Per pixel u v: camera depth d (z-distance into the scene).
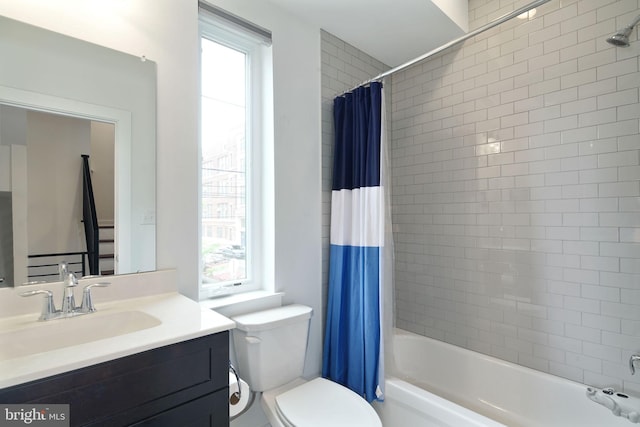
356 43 2.24
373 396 1.75
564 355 1.74
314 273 2.03
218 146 1.79
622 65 1.57
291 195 1.92
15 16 1.11
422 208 2.37
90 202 1.26
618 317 1.58
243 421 1.64
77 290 1.21
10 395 0.70
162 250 1.41
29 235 1.13
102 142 1.28
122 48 1.32
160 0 1.42
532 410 1.77
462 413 1.43
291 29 1.93
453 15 1.98
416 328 2.39
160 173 1.41
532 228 1.85
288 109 1.91
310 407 1.42
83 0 1.24
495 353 2.00
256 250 1.90
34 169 1.15
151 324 1.10
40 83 1.16
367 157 1.85
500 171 1.98
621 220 1.57
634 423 1.44
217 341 1.02
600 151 1.63
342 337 1.93
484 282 2.05
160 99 1.41
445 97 2.24
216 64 1.79
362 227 1.86
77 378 0.78
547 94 1.79
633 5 1.54
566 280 1.73
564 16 1.74
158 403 0.90
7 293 1.08
